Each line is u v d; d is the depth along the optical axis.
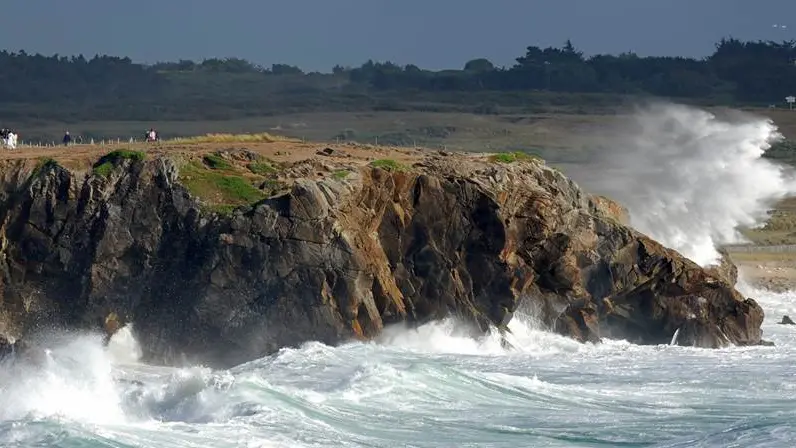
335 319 130.25
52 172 137.38
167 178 136.25
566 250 143.50
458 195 139.75
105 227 134.75
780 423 95.38
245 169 144.50
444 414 98.56
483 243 139.62
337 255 131.12
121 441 81.75
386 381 105.31
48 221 136.25
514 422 97.38
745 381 117.31
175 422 89.81
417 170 143.88
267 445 84.88
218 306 131.12
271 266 131.12
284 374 112.00
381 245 138.00
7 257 136.25
